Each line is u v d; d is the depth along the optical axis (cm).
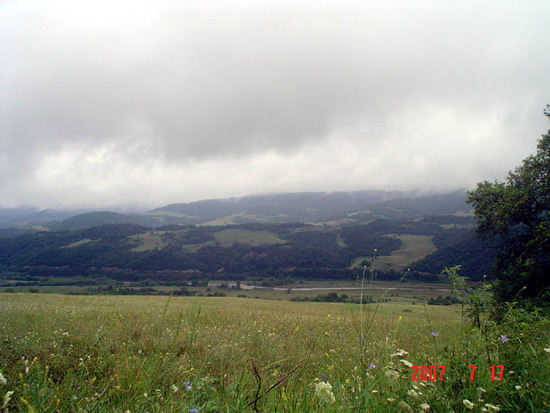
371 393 272
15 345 507
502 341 322
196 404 286
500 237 1920
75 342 546
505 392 264
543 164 1748
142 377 332
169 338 599
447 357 320
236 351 535
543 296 1229
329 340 595
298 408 253
